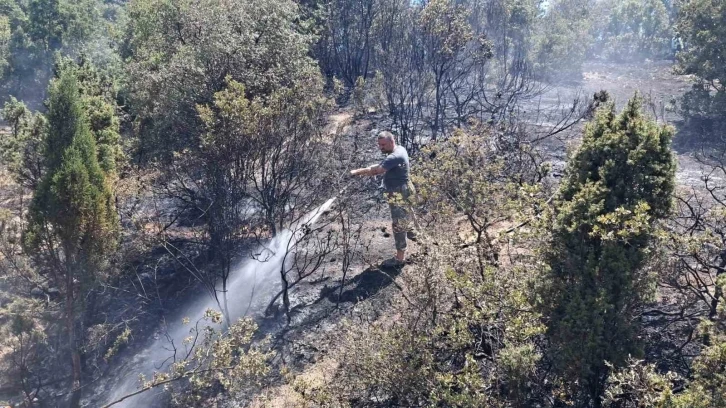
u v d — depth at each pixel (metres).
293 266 6.86
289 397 5.50
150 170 7.98
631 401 4.09
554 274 4.28
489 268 4.57
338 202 7.84
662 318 5.21
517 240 4.60
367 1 16.31
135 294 7.36
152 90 8.02
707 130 13.77
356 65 16.31
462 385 4.15
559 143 11.36
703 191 9.02
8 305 5.70
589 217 4.09
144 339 6.72
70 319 5.64
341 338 5.85
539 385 4.39
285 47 8.32
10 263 5.88
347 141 10.96
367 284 7.07
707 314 5.03
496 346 4.67
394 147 7.02
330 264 7.56
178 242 8.05
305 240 7.82
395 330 4.71
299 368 5.95
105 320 6.70
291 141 7.32
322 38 16.02
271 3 8.77
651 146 4.18
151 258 7.87
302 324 6.62
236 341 5.33
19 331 5.60
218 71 7.67
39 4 26.20
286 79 7.95
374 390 5.12
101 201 5.45
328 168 8.11
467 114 12.36
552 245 4.34
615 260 4.02
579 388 4.26
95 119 7.62
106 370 6.34
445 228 5.61
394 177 6.93
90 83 10.10
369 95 13.38
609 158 4.22
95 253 5.50
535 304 4.29
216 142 6.48
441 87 13.90
